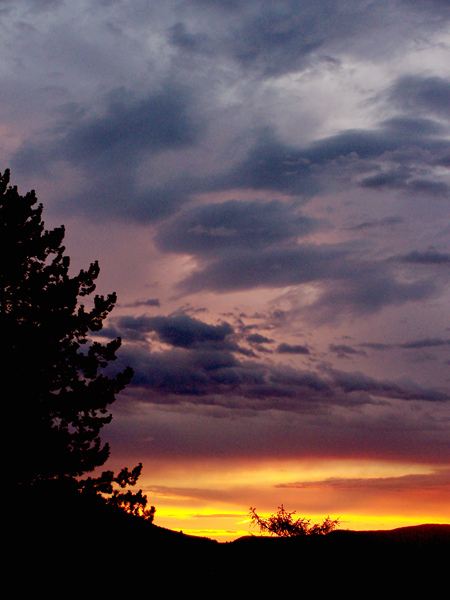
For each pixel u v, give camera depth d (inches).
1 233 773.9
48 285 807.7
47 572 677.3
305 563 933.8
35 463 722.2
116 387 833.5
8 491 722.8
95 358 825.5
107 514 861.2
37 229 816.3
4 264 765.3
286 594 808.9
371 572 883.4
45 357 765.3
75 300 813.9
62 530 767.1
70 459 754.8
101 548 787.4
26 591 627.5
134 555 820.6
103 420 818.2
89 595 667.4
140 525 954.7
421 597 783.7
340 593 799.7
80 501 800.9
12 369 737.6
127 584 727.7
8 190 810.8
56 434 743.1
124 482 861.2
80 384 799.7
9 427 703.7
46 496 751.7
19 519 735.7
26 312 778.8
